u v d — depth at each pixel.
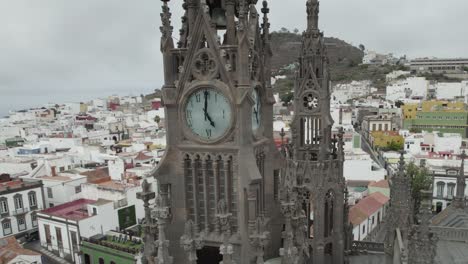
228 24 20.78
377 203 90.00
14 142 187.50
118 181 101.75
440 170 106.25
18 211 99.12
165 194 21.88
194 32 20.55
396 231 38.09
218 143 21.06
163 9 21.05
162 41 21.17
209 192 21.88
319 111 43.00
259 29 22.19
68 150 154.38
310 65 42.94
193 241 20.11
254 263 20.38
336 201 43.12
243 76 20.11
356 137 139.00
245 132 20.56
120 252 71.81
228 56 20.44
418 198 79.50
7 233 96.75
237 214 21.27
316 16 42.94
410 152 132.12
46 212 87.12
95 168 121.69
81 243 78.44
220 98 20.84
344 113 198.62
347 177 113.75
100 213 82.38
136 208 89.00
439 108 187.38
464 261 42.22
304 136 44.50
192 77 21.25
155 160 121.44
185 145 21.72
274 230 24.42
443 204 103.00
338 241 43.69
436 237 29.39
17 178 111.00
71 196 99.12
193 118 21.62
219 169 21.44
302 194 41.25
